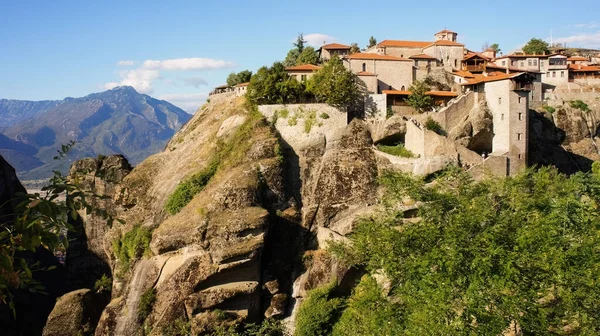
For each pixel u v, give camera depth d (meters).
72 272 84.25
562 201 39.22
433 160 67.75
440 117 75.69
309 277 64.56
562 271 29.41
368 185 72.81
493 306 29.22
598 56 159.12
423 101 80.50
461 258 29.83
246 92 83.38
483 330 27.22
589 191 60.91
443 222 35.69
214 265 61.41
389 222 39.00
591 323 28.86
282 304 64.75
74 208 12.96
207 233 63.25
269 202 71.19
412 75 92.94
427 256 31.17
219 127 82.62
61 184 13.05
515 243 30.75
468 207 35.59
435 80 92.56
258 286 63.22
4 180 87.19
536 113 89.94
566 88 107.81
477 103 76.69
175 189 73.56
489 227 32.28
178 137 98.88
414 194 38.47
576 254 29.92
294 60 125.12
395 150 75.12
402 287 33.50
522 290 29.12
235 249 61.69
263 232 63.94
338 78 77.94
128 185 79.69
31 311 80.75
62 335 71.38
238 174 69.75
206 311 60.50
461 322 28.06
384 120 78.56
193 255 62.41
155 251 64.62
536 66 111.38
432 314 28.06
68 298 73.50
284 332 62.19
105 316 64.62
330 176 73.88
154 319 61.50
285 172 75.06
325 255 64.75
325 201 72.88
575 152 88.81
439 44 103.94
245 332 57.25
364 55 92.69
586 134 90.81
